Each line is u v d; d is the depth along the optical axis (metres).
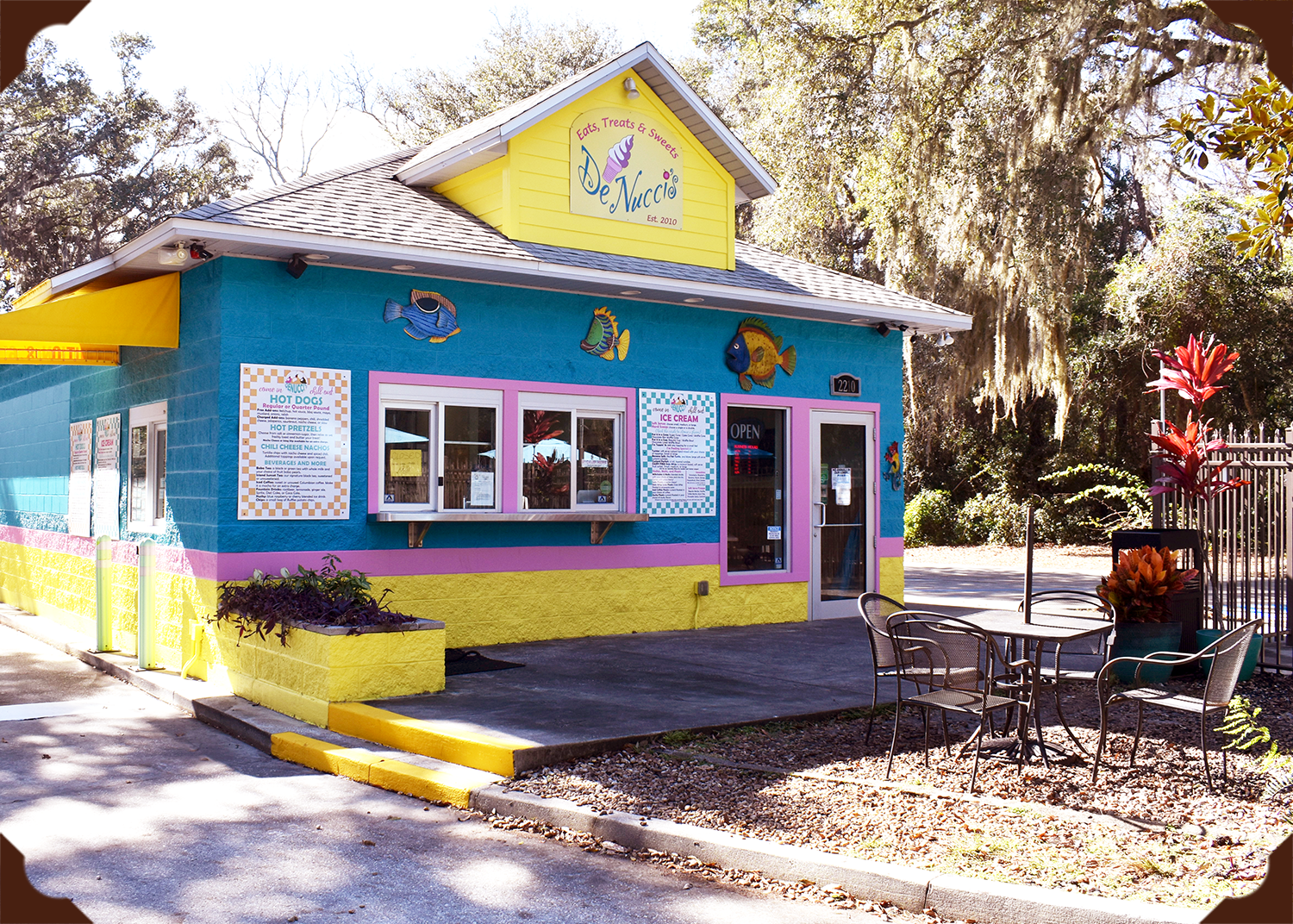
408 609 10.37
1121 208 29.05
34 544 15.02
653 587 12.04
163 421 10.75
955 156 20.98
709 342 12.54
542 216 11.44
